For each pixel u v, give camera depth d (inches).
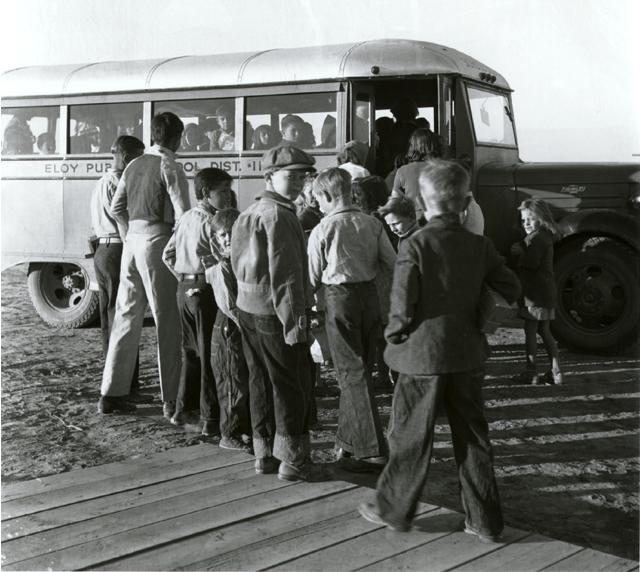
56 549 116.6
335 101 274.4
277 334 142.7
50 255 334.0
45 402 221.0
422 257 114.8
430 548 115.7
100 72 321.4
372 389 154.4
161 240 191.9
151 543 118.1
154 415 208.1
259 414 149.2
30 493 140.2
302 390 145.7
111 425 198.7
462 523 124.7
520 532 121.6
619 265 262.4
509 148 304.5
